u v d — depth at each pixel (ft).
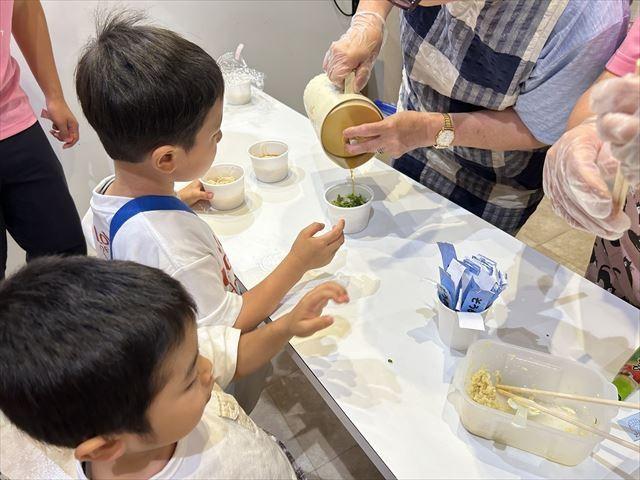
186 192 4.22
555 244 7.82
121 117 2.65
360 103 3.56
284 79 8.23
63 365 1.77
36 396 1.80
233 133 5.33
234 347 2.88
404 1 3.34
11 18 4.79
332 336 3.09
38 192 5.55
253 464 2.56
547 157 2.54
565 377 2.65
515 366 2.72
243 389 3.94
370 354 2.97
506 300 3.24
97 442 1.87
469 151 4.49
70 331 1.79
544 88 3.39
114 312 1.84
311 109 3.79
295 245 3.32
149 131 2.68
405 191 4.31
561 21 3.21
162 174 2.95
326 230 3.95
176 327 1.95
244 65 6.36
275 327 2.92
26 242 5.95
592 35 3.04
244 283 3.51
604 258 3.82
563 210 2.52
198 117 2.79
